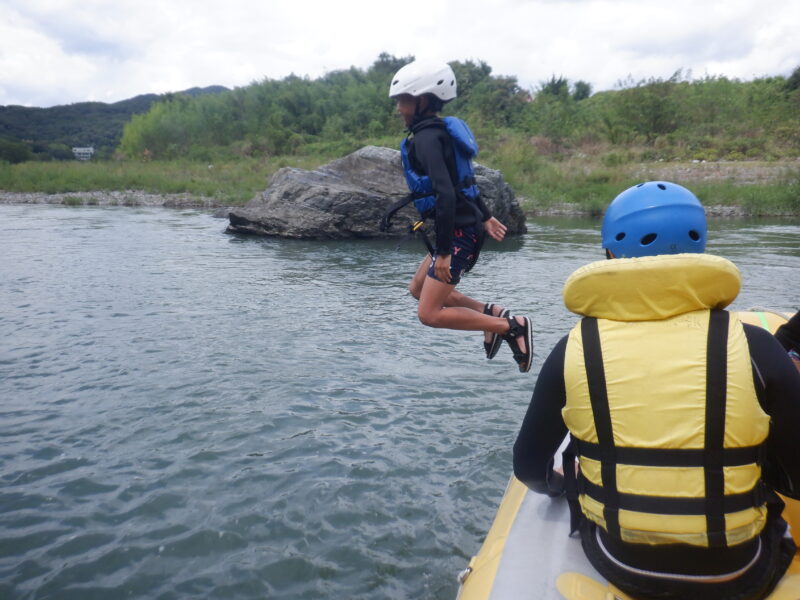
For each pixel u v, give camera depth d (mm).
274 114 49219
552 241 14953
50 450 4184
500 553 2086
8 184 30656
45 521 3422
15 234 15086
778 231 16719
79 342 6410
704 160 32688
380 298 8547
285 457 4117
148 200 26656
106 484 3783
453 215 3164
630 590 1749
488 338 3549
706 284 1675
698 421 1623
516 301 8273
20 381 5359
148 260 11453
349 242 14734
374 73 67375
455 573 3057
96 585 2955
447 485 3811
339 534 3342
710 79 44719
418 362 5922
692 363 1648
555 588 1853
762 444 1678
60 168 36594
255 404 4926
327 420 4656
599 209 22672
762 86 44062
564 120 41406
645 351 1687
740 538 1652
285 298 8477
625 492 1682
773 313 2648
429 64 3240
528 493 2434
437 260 3232
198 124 51719
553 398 1877
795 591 1789
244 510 3535
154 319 7301
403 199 3369
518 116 49375
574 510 2041
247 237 15031
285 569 3072
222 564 3107
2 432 4434
